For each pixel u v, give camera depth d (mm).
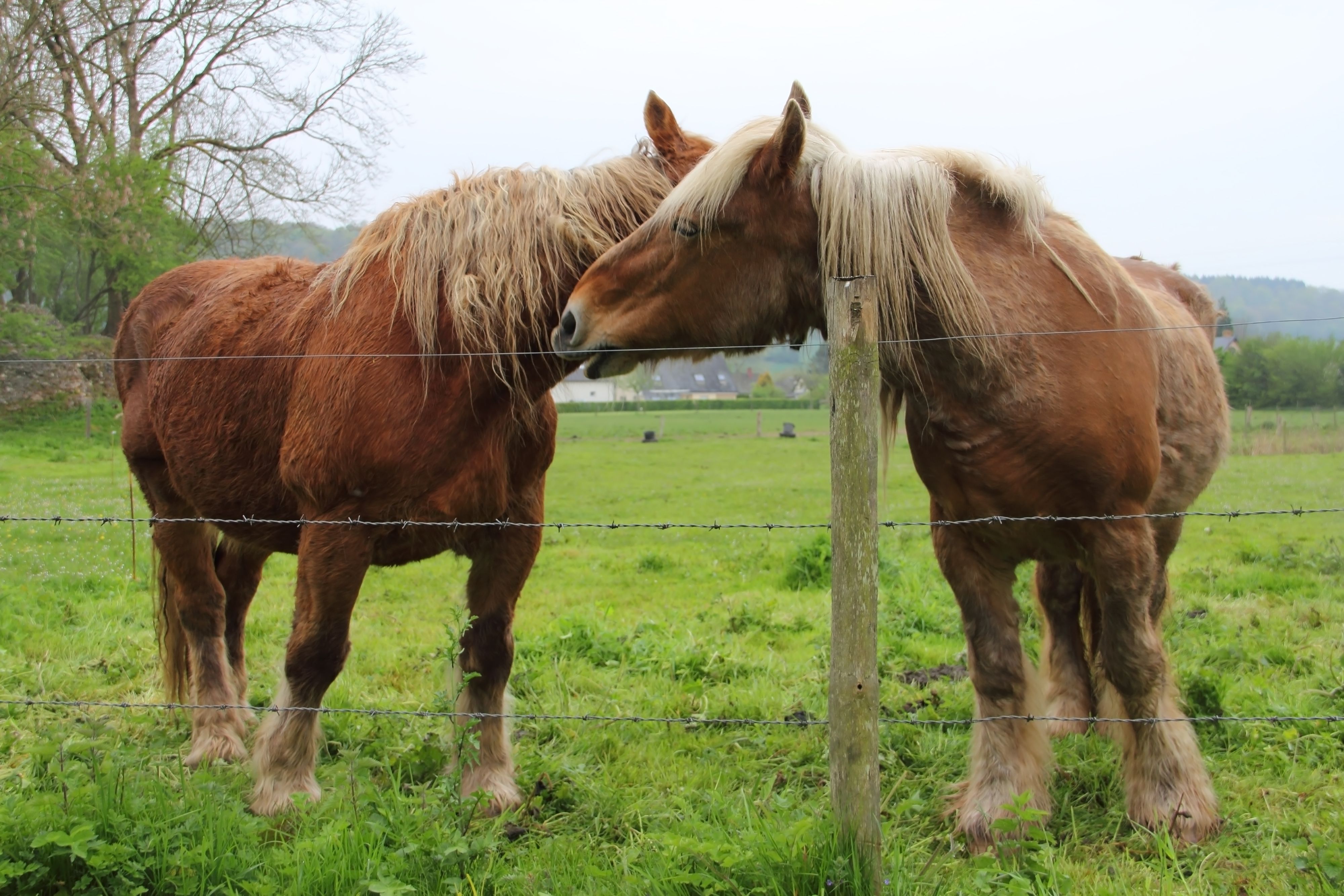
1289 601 6184
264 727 3229
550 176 3270
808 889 2295
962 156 2963
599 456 23047
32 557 7820
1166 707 3201
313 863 2498
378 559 3248
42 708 4234
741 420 36156
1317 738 3502
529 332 3186
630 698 4578
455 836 2580
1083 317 2885
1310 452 18766
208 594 4043
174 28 23531
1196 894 2557
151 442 4012
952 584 3172
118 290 24406
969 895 2492
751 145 2846
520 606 6914
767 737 3900
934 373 2850
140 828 2619
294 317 3400
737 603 6797
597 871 2482
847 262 2742
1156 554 3057
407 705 4426
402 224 3213
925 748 3748
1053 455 2820
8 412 20719
